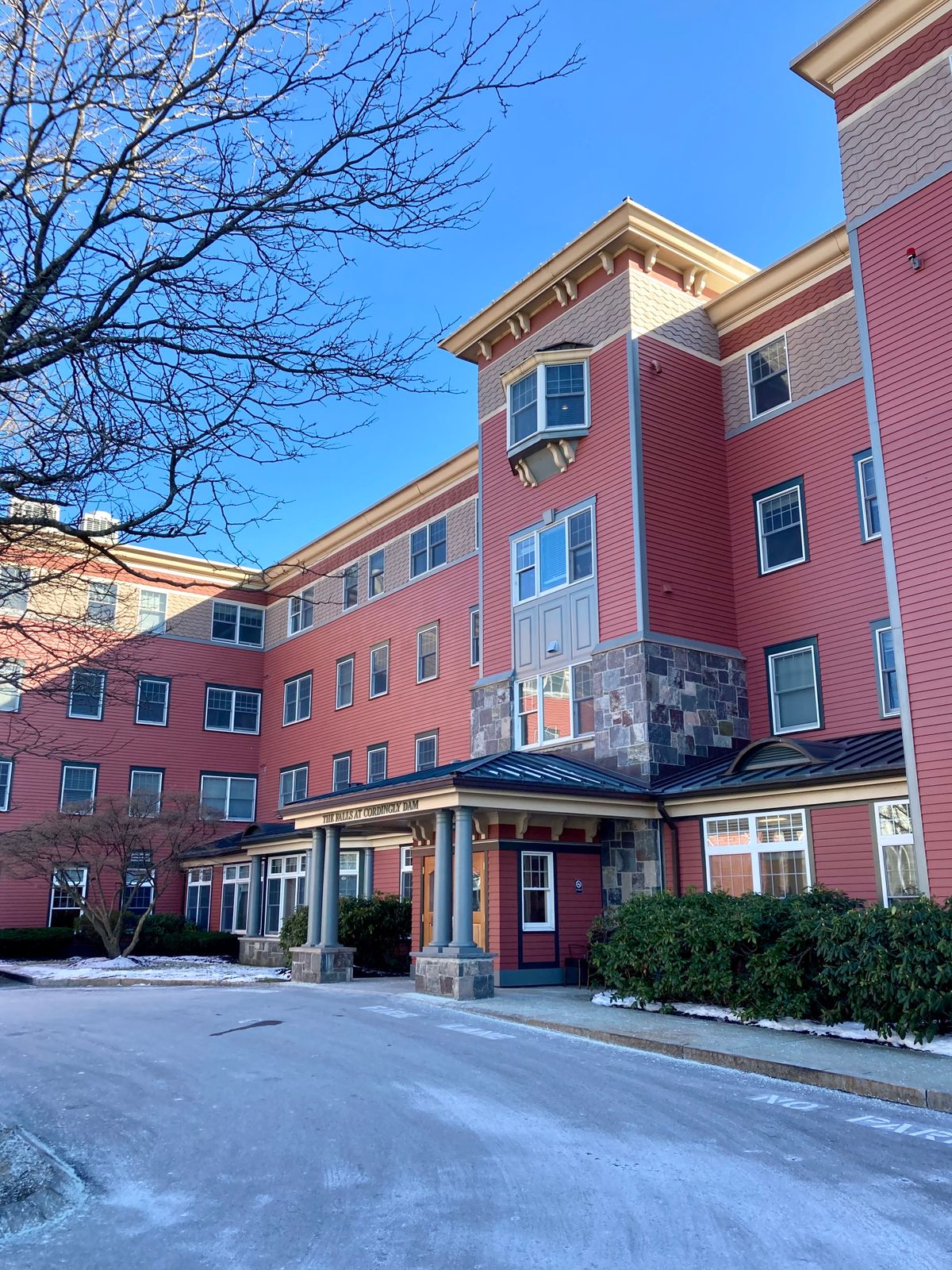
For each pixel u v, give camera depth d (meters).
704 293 21.11
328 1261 4.68
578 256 20.47
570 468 20.41
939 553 13.01
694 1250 4.77
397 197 5.79
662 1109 7.68
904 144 14.34
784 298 19.69
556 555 20.52
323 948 18.25
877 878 13.88
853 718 17.08
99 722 32.00
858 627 17.27
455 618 26.42
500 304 22.28
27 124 5.23
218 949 28.23
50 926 29.34
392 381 6.31
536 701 20.45
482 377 23.52
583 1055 10.04
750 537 19.53
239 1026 12.35
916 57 14.39
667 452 19.33
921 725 12.82
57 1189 5.86
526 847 16.72
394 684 28.59
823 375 18.67
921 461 13.41
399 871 25.17
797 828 15.02
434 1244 4.88
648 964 13.10
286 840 24.56
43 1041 11.73
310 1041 10.91
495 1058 9.77
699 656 18.59
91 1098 8.53
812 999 11.22
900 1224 5.11
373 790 17.02
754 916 12.12
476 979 14.48
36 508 6.86
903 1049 9.86
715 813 16.02
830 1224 5.11
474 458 26.39
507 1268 4.57
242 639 36.00
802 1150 6.52
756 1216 5.24
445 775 15.01
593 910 17.30
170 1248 4.93
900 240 14.18
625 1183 5.82
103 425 5.94
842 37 14.97
